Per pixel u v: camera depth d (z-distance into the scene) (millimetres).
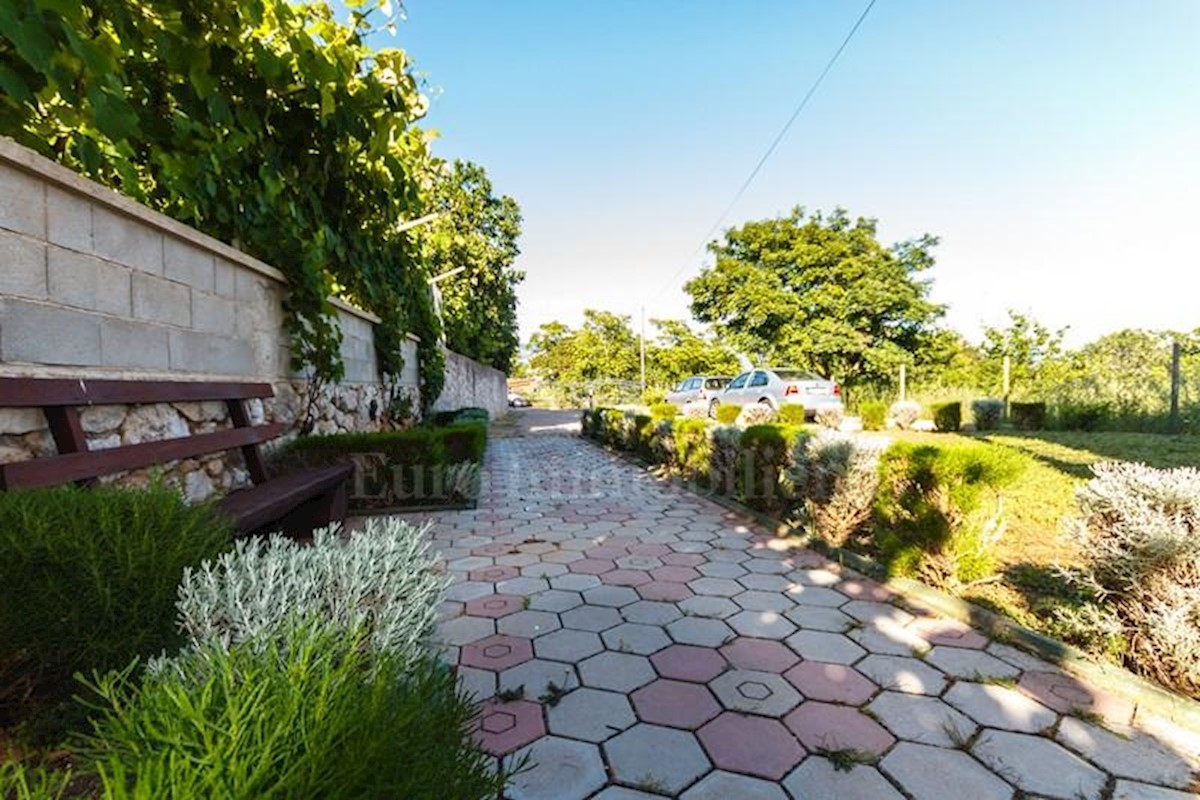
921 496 3012
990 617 2381
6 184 1930
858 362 19766
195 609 1208
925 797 1395
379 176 4559
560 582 3037
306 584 1269
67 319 2197
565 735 1665
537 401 37531
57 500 1281
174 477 2811
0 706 1174
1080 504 2297
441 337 10828
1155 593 1933
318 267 4469
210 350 3303
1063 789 1417
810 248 19547
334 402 5398
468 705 1114
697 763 1534
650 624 2477
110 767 684
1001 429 10320
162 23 2592
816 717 1749
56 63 1967
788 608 2650
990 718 1732
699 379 17609
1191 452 6258
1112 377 9977
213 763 618
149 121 2861
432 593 1675
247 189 3703
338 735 701
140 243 2672
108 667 1224
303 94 3518
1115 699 1829
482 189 18172
